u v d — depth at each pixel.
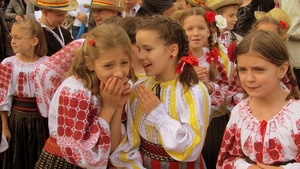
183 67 2.31
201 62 3.26
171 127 2.20
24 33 3.43
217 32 3.62
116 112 2.30
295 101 2.01
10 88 3.44
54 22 4.04
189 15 3.20
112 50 2.08
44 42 3.58
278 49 1.95
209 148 3.36
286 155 1.95
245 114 2.11
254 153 2.02
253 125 2.05
